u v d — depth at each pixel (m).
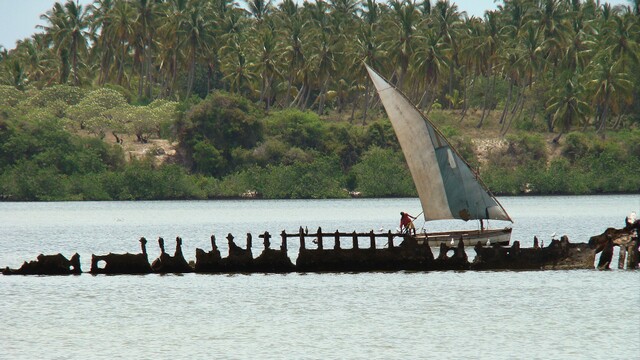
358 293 192.00
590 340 148.75
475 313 170.62
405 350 144.00
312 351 144.00
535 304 178.00
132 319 168.38
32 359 140.75
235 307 178.75
